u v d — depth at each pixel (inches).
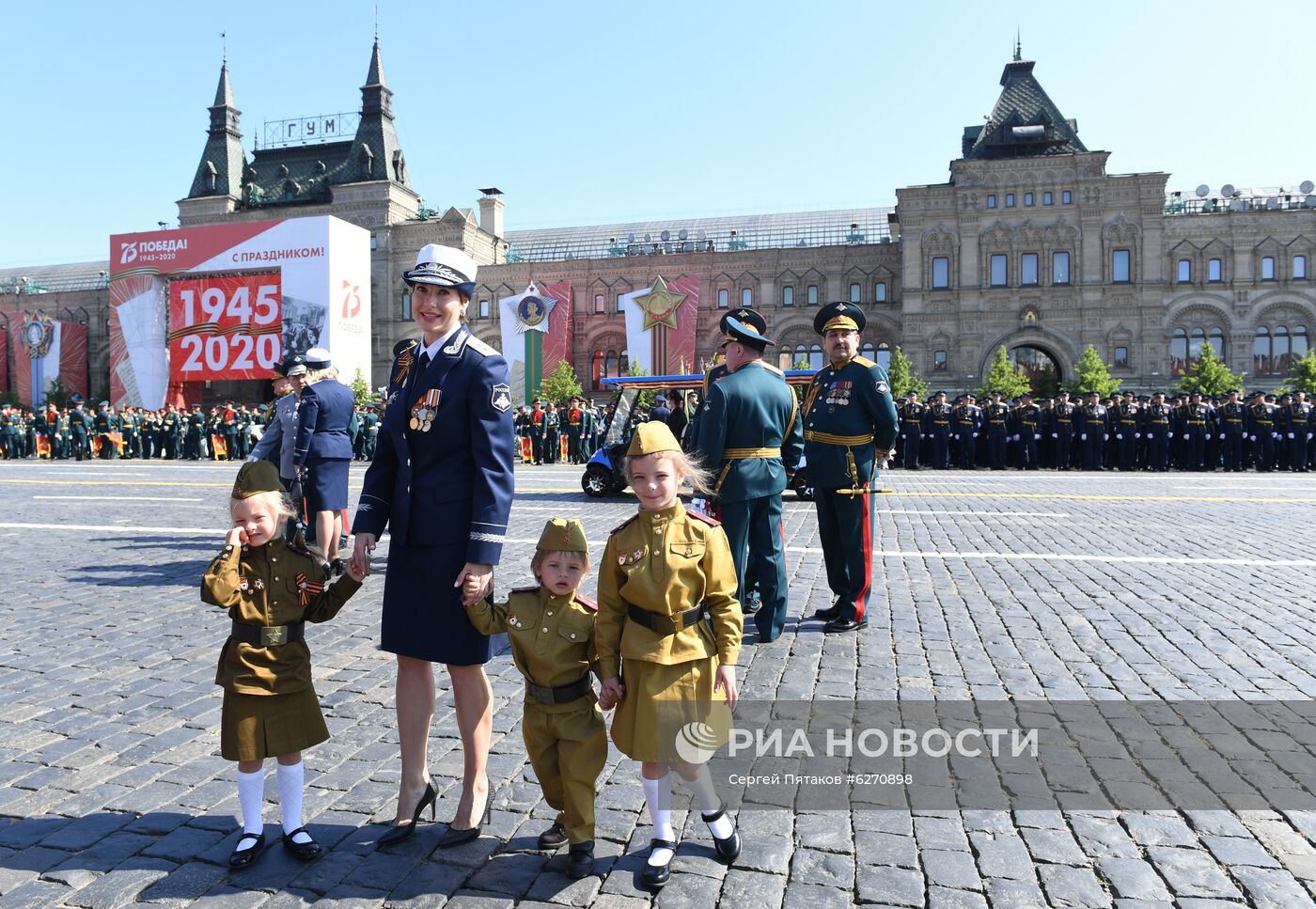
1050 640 259.3
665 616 131.4
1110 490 728.3
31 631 277.1
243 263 2154.3
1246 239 2044.8
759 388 251.6
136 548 436.8
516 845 142.9
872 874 132.3
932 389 2137.1
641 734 130.0
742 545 251.3
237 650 134.9
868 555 272.7
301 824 141.2
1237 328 2048.5
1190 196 2317.9
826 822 149.1
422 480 141.1
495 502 137.1
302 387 343.0
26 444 1441.9
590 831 133.6
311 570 140.1
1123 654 244.2
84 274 3540.8
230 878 132.0
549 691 135.3
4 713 202.7
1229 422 973.2
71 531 494.6
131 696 215.9
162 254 2207.2
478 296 2586.1
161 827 147.9
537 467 1116.5
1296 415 959.0
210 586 128.9
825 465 273.7
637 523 136.7
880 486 760.3
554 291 2445.9
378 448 149.6
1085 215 2075.5
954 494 688.4
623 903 125.3
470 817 143.6
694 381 789.2
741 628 136.1
